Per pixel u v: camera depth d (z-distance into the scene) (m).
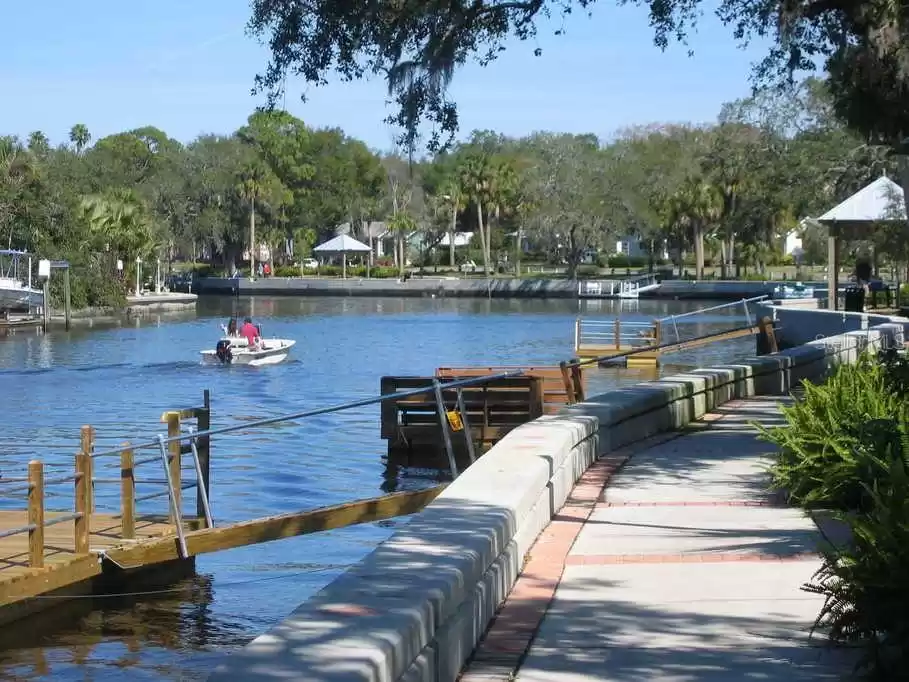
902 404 10.95
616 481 12.23
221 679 4.09
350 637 4.60
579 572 8.35
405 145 15.01
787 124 73.00
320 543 14.56
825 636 6.71
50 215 72.25
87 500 12.01
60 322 69.06
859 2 13.74
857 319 35.09
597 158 107.56
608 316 74.50
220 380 38.41
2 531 12.85
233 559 13.85
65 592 11.98
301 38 14.49
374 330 63.12
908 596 5.78
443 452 21.27
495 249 125.06
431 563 6.02
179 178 120.62
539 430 11.75
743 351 48.88
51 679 9.98
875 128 14.52
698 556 8.78
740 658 6.37
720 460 13.55
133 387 36.53
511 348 50.41
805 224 78.81
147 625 11.50
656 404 15.74
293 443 23.23
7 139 72.44
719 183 96.81
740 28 15.52
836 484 10.38
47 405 31.97
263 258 146.62
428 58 14.71
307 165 136.88
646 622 7.09
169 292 101.44
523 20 15.02
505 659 6.37
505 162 111.81
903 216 42.16
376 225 146.12
